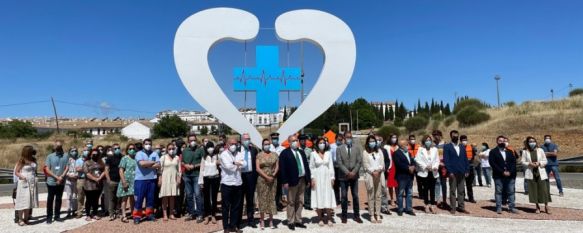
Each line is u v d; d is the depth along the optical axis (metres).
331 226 7.89
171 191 8.48
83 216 9.36
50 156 8.77
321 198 7.77
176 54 11.05
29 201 8.41
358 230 7.55
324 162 7.88
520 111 35.97
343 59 11.35
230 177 7.36
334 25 11.41
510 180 9.03
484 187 13.71
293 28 11.31
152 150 8.80
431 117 45.94
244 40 11.20
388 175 9.65
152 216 8.52
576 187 13.68
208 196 8.30
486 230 7.45
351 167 8.10
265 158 7.88
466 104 42.69
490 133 32.22
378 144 8.65
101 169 8.91
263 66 11.43
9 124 49.06
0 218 9.34
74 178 9.30
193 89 11.04
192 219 8.66
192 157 8.51
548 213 8.95
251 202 8.03
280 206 9.88
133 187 8.57
